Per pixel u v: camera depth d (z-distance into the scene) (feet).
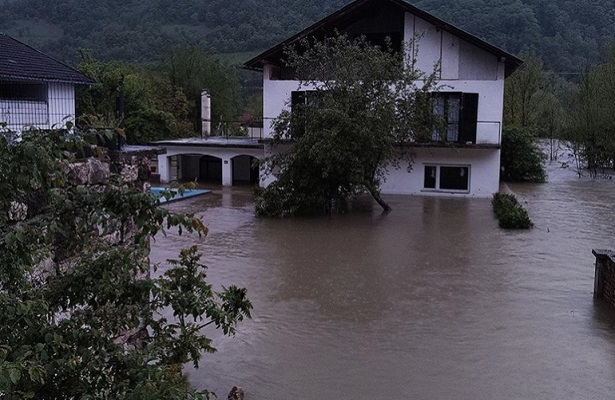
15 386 8.71
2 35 54.60
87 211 10.77
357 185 62.03
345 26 78.89
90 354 10.39
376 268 40.14
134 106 104.06
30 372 8.39
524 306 32.09
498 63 75.36
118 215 10.74
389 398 21.79
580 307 31.94
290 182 61.26
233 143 89.71
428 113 62.75
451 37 76.33
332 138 57.11
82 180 15.92
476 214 63.10
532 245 47.55
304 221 58.39
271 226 55.62
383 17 77.92
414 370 24.11
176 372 13.65
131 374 10.47
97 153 12.16
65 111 54.85
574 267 40.50
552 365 24.63
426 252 45.06
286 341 27.07
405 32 77.36
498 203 65.05
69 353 10.07
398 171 79.05
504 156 98.22
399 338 27.48
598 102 113.09
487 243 48.32
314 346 26.50
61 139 10.61
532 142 103.81
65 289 11.27
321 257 43.29
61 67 54.49
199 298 12.89
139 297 11.99
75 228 10.95
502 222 55.47
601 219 60.39
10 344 9.70
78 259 13.48
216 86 135.74
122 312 11.65
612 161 116.37
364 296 33.78
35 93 53.11
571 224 57.36
